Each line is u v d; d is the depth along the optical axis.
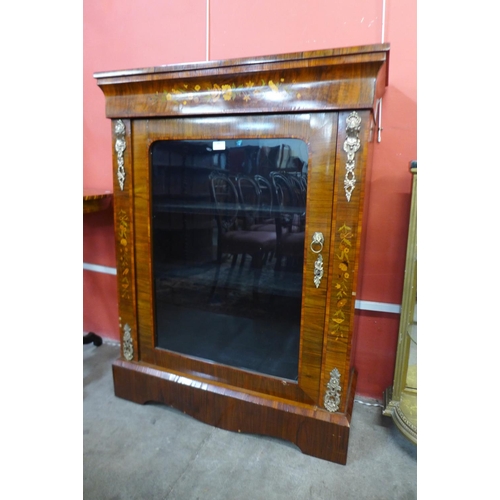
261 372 1.04
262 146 0.92
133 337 1.20
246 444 1.05
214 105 0.91
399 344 1.09
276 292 0.99
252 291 1.02
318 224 0.87
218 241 1.04
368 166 0.91
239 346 1.07
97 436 1.08
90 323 1.74
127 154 1.07
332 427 0.95
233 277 1.04
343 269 0.87
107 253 1.61
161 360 1.18
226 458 1.00
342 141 0.81
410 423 1.02
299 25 1.13
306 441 0.99
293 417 0.99
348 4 1.07
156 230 1.11
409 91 1.07
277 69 0.82
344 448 0.95
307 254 0.90
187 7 1.25
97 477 0.93
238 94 0.88
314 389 0.97
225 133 0.93
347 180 0.83
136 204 1.09
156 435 1.09
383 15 1.04
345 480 0.93
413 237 1.02
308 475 0.94
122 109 1.03
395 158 1.11
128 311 1.19
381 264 1.19
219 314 1.08
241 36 1.20
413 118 1.08
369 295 1.22
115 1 1.36
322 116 0.82
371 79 0.77
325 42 1.11
